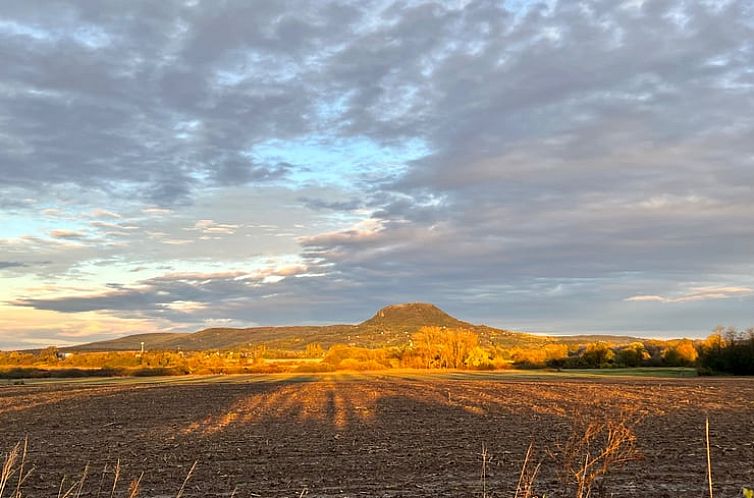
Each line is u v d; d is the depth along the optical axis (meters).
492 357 172.12
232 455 23.84
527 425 32.53
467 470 19.53
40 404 55.56
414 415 39.88
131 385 90.94
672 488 15.88
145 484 18.30
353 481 18.22
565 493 15.14
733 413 37.81
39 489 17.83
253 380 104.50
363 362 163.75
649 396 54.28
